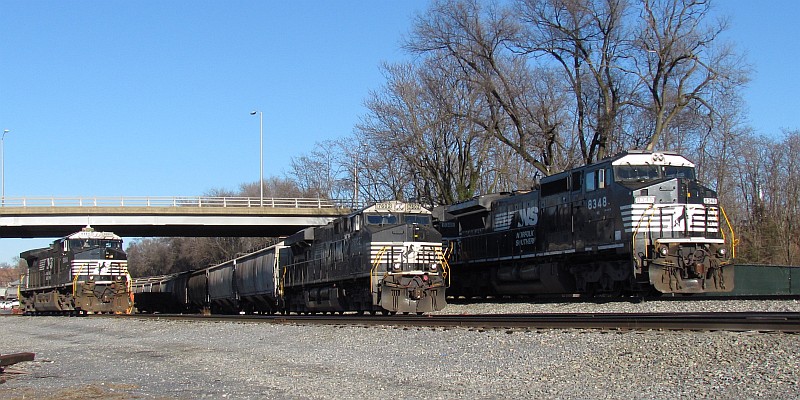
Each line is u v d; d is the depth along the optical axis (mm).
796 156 65938
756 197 65625
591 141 47312
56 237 56125
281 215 51656
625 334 15391
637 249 24281
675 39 41531
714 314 17750
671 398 10406
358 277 27781
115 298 44031
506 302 30891
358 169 55688
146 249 128875
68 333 31203
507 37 45875
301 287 34312
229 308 44969
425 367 14695
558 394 11305
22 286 55906
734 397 10102
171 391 13633
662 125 42844
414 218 28297
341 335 20984
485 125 46750
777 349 12375
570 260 28469
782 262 55125
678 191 24469
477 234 34625
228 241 94625
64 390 14023
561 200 28562
